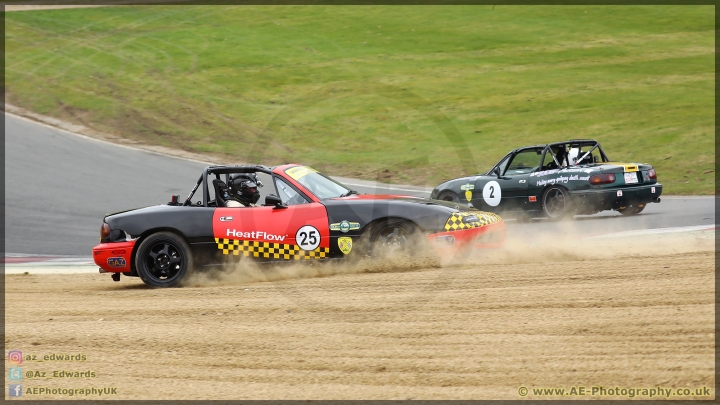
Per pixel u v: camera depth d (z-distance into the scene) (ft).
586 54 365.81
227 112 288.10
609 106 275.18
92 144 251.19
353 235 94.99
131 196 192.65
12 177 211.20
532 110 278.26
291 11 468.75
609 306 72.38
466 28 425.28
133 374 62.34
